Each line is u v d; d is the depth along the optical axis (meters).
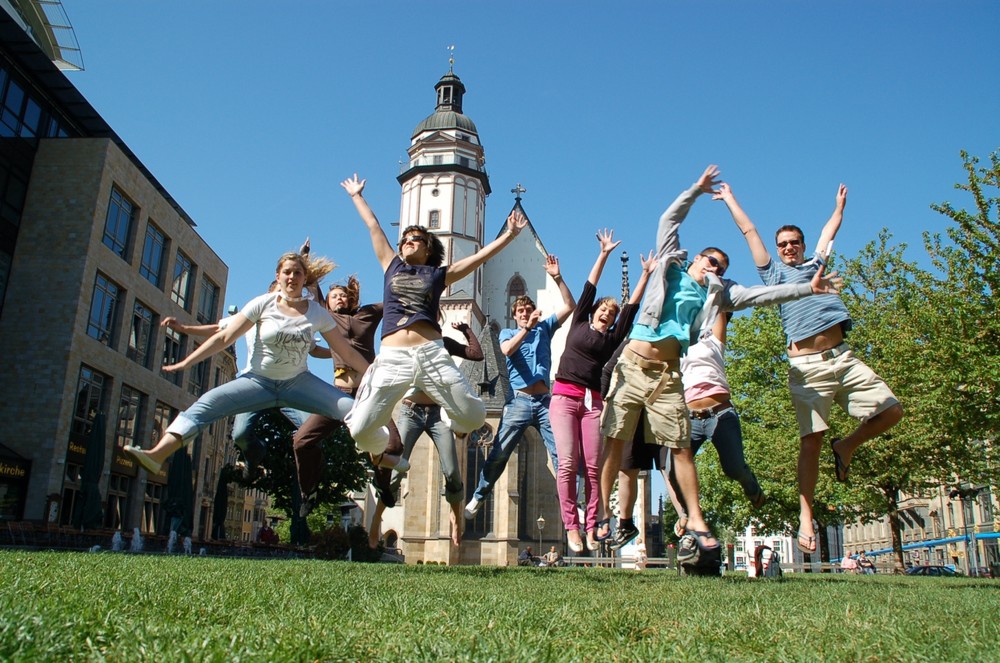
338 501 40.81
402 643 2.74
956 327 17.58
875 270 28.25
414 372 6.82
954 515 61.69
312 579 5.73
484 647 2.70
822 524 33.91
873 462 25.64
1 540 21.91
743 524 35.88
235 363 54.56
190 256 45.06
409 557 55.38
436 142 73.31
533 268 72.25
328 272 8.76
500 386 57.50
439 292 7.16
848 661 2.73
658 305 7.43
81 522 26.61
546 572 11.35
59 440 31.44
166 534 30.44
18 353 32.22
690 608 4.36
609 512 9.48
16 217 33.75
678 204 7.41
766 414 31.70
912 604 4.99
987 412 16.69
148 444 39.38
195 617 3.28
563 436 9.10
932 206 18.09
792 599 5.28
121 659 2.40
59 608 3.15
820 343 7.81
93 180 34.59
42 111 36.03
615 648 2.88
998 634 3.29
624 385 7.50
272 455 36.31
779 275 8.14
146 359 40.25
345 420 7.48
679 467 7.43
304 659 2.49
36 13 41.31
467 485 55.78
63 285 33.16
